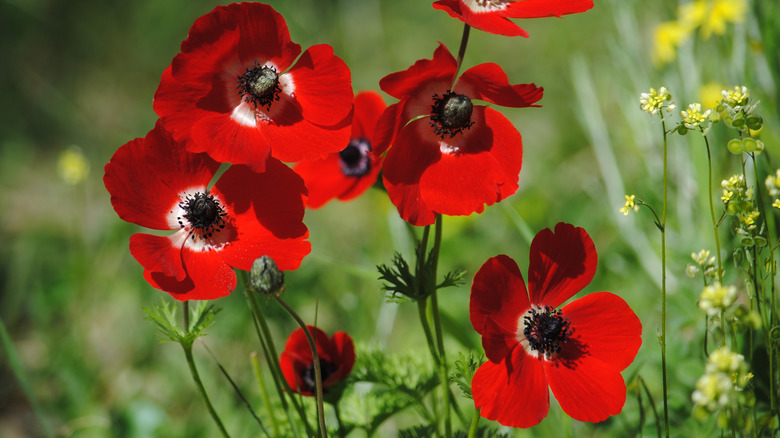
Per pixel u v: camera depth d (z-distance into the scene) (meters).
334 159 0.78
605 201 0.92
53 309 0.94
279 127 0.67
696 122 0.65
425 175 0.68
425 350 0.75
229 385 0.85
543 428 0.77
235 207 0.68
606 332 0.67
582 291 0.89
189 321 0.69
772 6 0.85
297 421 0.74
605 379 0.67
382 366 0.74
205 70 0.67
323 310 0.92
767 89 0.85
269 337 0.69
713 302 0.63
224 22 0.66
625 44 0.96
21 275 1.00
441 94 0.67
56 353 0.90
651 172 0.89
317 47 0.67
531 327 0.67
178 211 0.68
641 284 0.88
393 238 0.91
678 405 0.75
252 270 0.65
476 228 0.96
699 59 0.90
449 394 0.71
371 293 0.91
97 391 0.88
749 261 0.67
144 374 0.89
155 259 0.67
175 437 0.83
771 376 0.66
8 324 0.94
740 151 0.65
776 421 0.66
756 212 0.66
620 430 0.77
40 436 0.86
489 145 0.68
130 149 0.67
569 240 0.67
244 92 0.67
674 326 0.79
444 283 0.68
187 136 0.67
